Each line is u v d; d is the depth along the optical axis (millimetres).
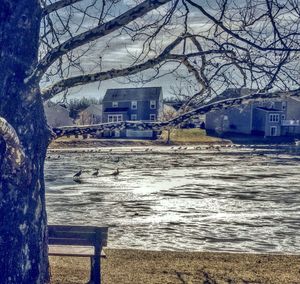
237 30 5301
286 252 14234
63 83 5016
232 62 5461
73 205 24688
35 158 4766
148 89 95812
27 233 4676
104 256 7172
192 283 8000
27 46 4609
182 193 30094
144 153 71375
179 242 15695
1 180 4441
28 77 4578
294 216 21312
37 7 4699
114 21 4504
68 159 61000
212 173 43688
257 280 8266
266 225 19078
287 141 90875
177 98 6363
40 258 4875
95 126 5430
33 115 4703
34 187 4746
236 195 29031
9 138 3713
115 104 96562
